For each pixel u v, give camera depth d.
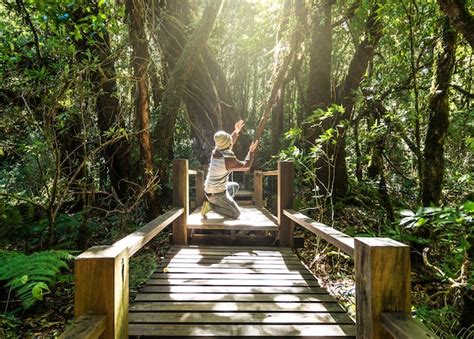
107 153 7.80
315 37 8.84
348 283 5.32
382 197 8.31
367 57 8.71
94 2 6.54
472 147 4.42
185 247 5.12
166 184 8.16
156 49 9.91
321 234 3.01
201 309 3.05
